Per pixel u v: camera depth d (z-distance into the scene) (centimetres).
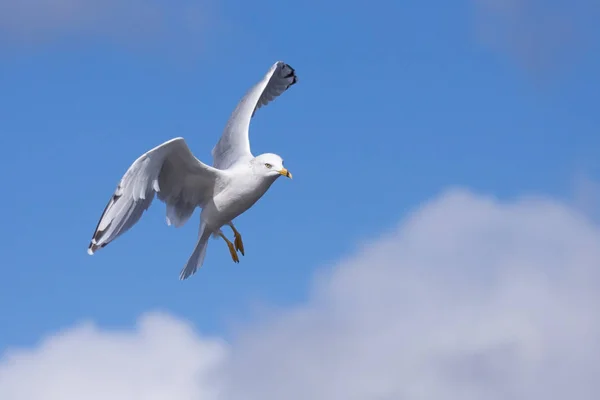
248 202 1403
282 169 1382
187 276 1423
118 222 1305
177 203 1407
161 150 1298
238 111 1647
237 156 1535
